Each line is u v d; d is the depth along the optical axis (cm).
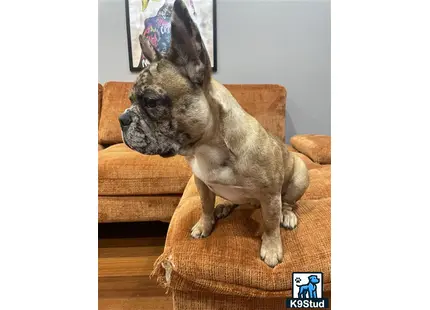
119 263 166
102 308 131
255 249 102
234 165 91
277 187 97
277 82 257
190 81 80
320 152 200
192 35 77
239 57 254
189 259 96
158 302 134
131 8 247
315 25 249
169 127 81
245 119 94
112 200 182
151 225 210
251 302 100
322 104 259
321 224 112
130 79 262
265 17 249
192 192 149
